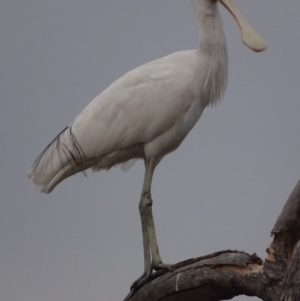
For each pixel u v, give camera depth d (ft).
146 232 42.04
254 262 32.01
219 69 44.60
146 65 44.96
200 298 34.81
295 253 27.99
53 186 45.21
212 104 45.73
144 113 43.50
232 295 33.73
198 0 44.57
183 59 44.73
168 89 43.55
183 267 35.09
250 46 44.52
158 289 36.14
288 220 30.55
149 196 43.16
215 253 33.45
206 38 44.24
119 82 44.65
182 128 44.27
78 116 45.11
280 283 30.55
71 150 44.27
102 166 45.68
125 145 44.16
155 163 44.98
